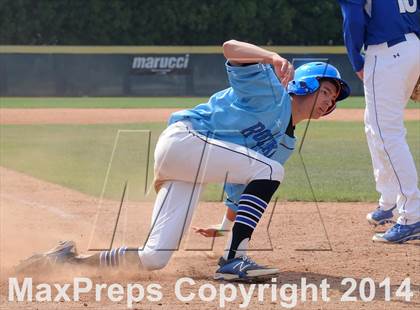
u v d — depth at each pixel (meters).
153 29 118.31
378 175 20.22
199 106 14.92
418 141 46.00
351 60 18.72
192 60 98.12
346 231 20.11
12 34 114.38
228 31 120.44
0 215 22.19
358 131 53.69
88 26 116.12
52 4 114.19
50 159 36.81
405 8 18.11
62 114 67.38
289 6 123.25
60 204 24.19
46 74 96.00
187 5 117.81
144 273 14.65
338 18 125.06
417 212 18.36
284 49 98.19
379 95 18.36
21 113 68.69
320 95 15.09
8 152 40.06
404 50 18.09
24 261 14.56
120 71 97.25
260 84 14.10
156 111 70.19
